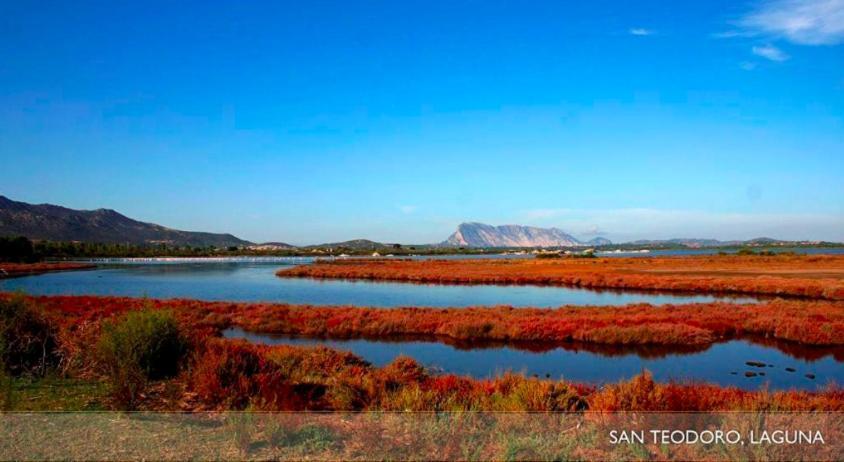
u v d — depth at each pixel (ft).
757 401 27.73
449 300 137.18
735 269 222.89
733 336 75.56
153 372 33.88
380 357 62.64
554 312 94.89
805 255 341.82
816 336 70.03
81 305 92.53
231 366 31.83
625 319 82.02
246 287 179.11
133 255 565.94
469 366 57.77
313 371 40.52
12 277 227.81
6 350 33.35
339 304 128.06
